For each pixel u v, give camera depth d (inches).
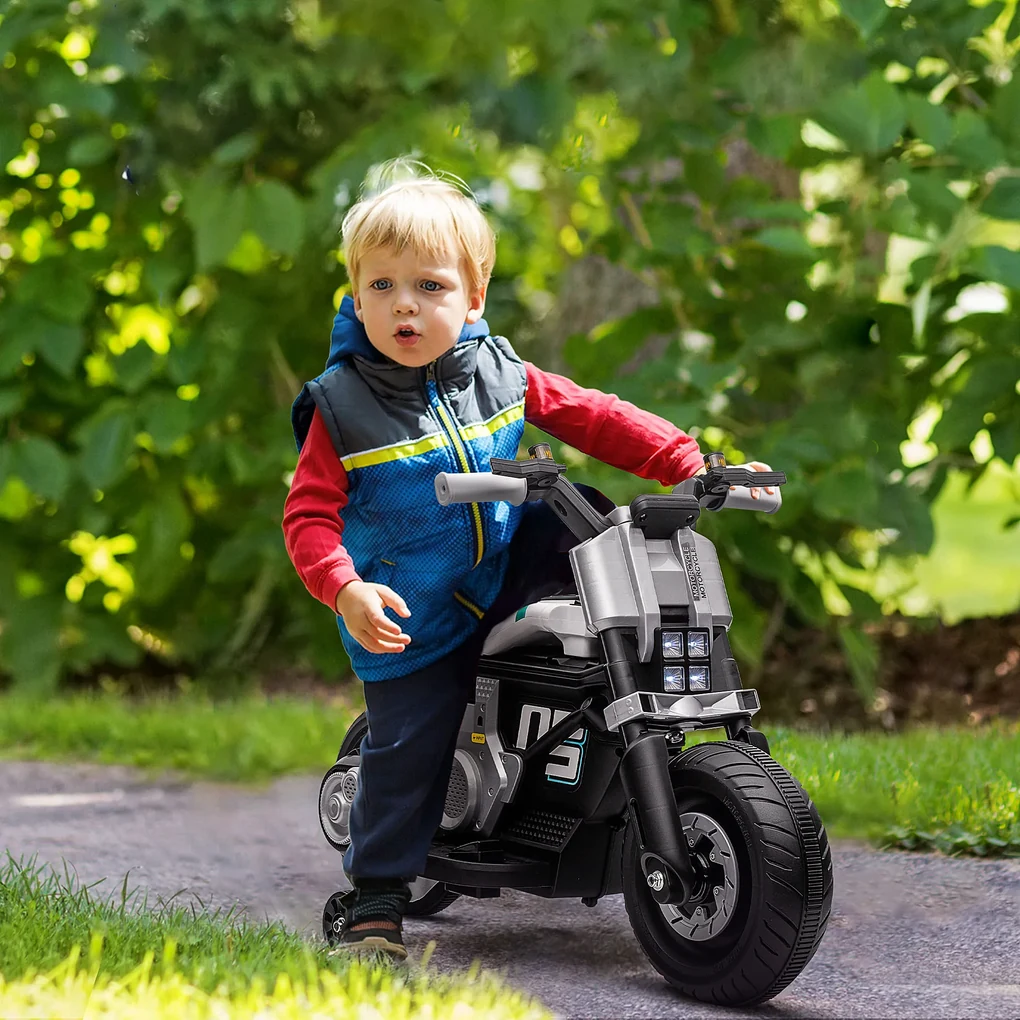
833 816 323.9
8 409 510.3
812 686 548.1
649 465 250.2
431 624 231.8
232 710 471.2
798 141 457.1
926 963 231.8
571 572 239.3
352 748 264.8
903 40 457.4
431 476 226.7
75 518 530.9
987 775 339.9
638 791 209.8
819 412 458.3
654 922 219.3
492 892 237.0
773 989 204.1
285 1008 178.7
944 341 481.7
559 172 532.1
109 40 469.1
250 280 513.7
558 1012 207.5
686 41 463.5
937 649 576.1
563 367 573.6
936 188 437.4
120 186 517.3
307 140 505.7
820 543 502.6
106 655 572.1
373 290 226.2
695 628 219.6
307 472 227.0
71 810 362.6
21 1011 175.3
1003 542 1219.2
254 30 487.8
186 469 527.2
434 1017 183.8
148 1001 180.7
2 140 486.3
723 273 483.5
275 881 294.4
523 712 238.2
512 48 481.4
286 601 560.7
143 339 515.2
